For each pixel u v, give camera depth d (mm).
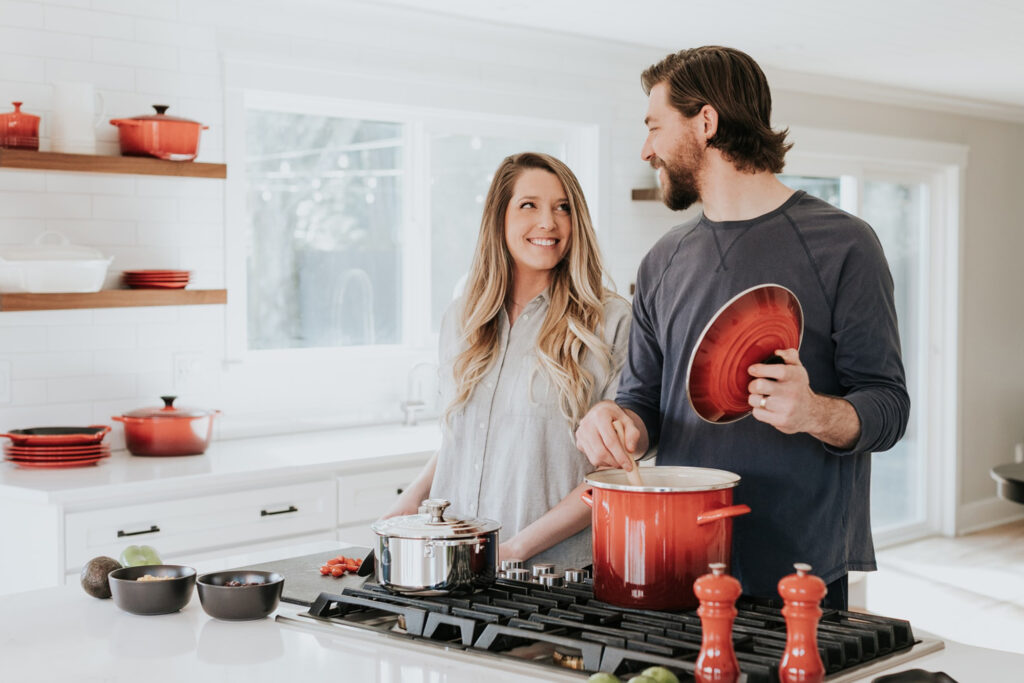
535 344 2289
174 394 3945
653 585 1600
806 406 1547
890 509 6934
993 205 7398
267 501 3498
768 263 1847
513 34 4695
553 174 2283
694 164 1907
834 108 6238
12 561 3246
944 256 7094
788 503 1814
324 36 4234
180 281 3725
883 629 1535
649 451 2062
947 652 1545
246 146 4199
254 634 1662
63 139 3480
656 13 4457
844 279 1793
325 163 4434
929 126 6871
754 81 1860
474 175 4887
